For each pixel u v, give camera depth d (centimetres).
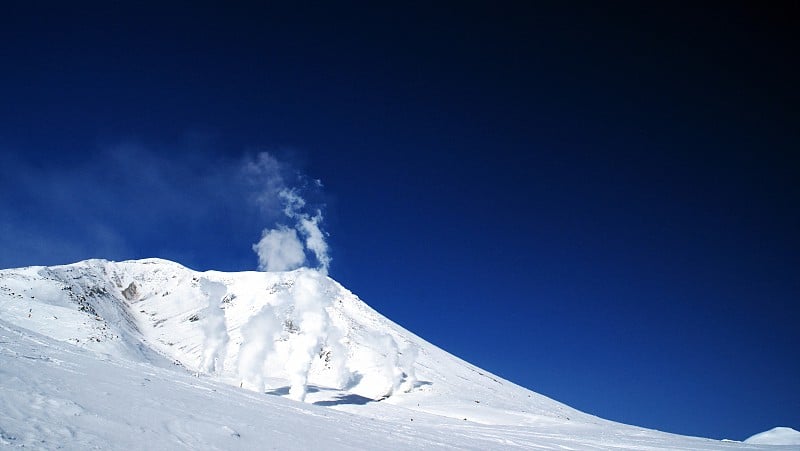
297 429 1627
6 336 2123
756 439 5169
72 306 11075
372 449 1576
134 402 1377
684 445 3469
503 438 2983
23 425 929
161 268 17812
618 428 5344
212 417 1450
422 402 7188
